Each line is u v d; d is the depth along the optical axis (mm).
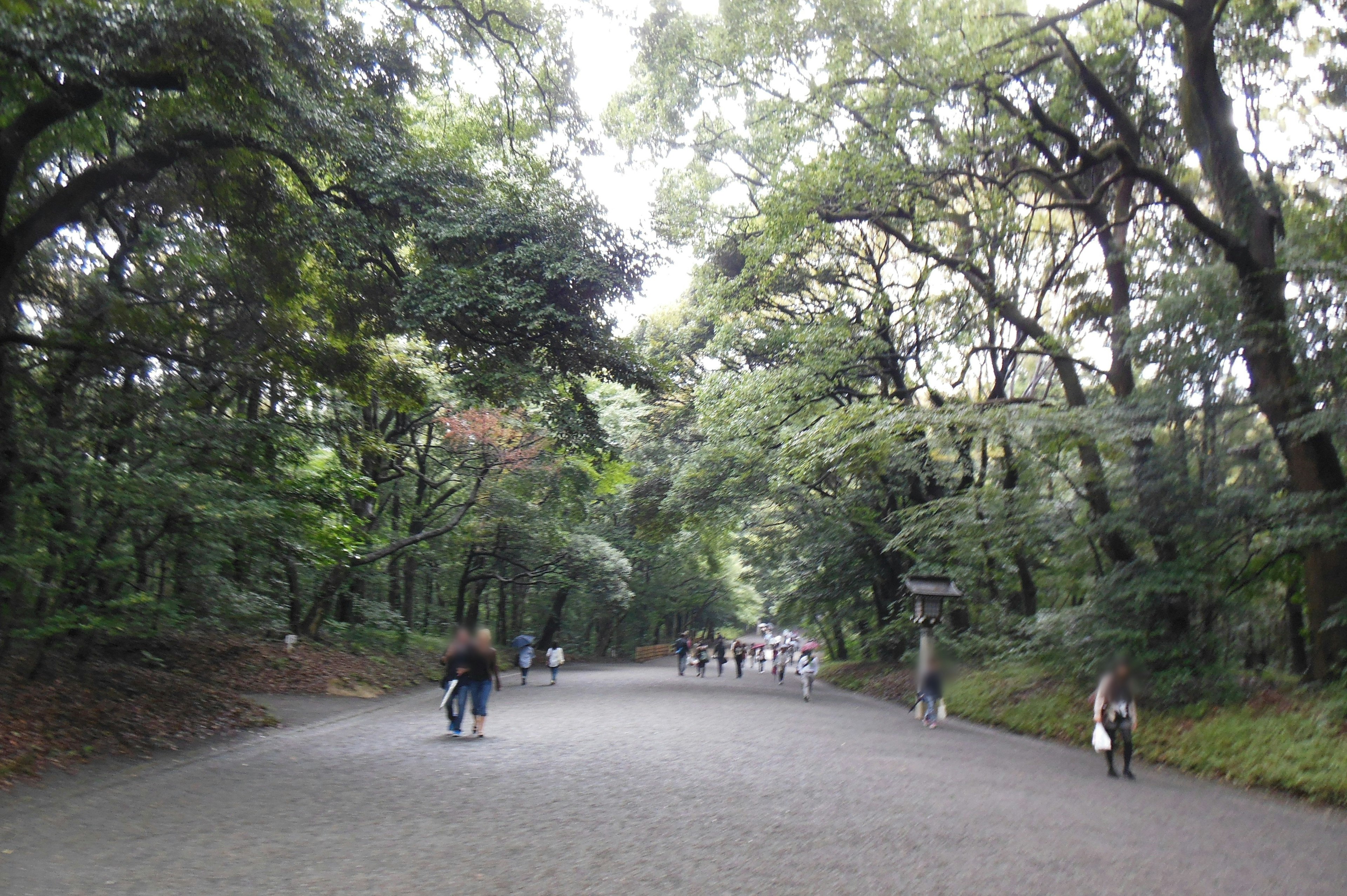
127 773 10375
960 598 24828
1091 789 11594
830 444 20438
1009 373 22891
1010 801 10289
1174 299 15359
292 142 13711
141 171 13305
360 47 15219
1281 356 15414
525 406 21297
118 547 13250
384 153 15156
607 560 43500
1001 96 17000
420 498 32938
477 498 34156
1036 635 19500
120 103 12156
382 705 20312
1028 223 19641
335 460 19781
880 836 8047
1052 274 20781
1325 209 17016
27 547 11789
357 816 8422
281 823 8094
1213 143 16547
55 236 15312
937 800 10078
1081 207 16984
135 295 15875
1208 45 15898
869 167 17156
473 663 14922
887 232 20609
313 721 16438
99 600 12742
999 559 24719
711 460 29953
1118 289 19078
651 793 9906
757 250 20859
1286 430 14586
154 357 14398
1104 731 12906
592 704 21703
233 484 13891
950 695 23328
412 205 15234
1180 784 12570
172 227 16531
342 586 27281
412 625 37906
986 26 16750
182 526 13609
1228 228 16344
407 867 6629
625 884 6285
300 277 17266
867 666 35094
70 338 13453
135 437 13188
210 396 15156
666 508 33938
